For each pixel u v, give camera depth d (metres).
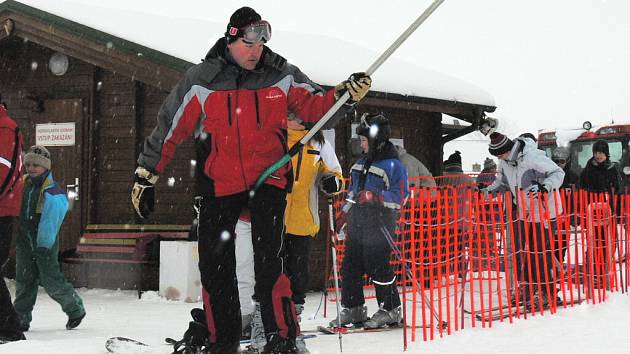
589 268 7.25
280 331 3.82
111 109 10.23
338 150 10.36
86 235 9.89
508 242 7.50
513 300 6.82
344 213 5.98
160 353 4.47
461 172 12.32
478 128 12.22
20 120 10.78
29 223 6.24
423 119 12.29
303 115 3.85
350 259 5.98
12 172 5.35
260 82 3.79
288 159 3.77
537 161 6.79
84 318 7.09
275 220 3.82
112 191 10.16
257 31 3.67
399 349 4.89
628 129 18.91
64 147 10.47
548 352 4.71
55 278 6.25
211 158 3.79
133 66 9.13
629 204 7.62
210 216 3.83
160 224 9.77
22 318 6.25
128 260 9.30
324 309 7.05
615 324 5.71
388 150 5.93
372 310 7.36
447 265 5.84
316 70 9.61
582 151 19.58
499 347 4.90
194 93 3.78
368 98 10.02
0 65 10.87
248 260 5.20
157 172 3.92
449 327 5.41
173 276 8.54
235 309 3.88
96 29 9.27
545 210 6.67
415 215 8.77
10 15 9.98
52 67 10.45
